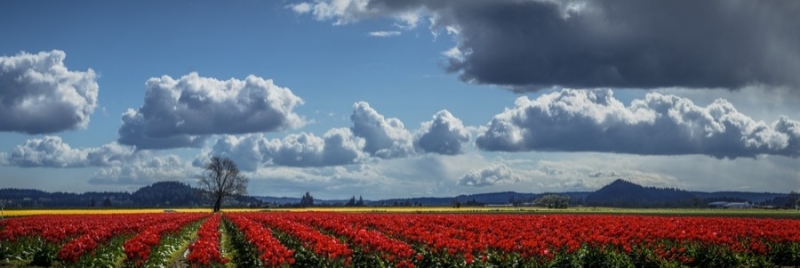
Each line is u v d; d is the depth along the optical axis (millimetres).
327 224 52562
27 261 37688
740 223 49625
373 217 64250
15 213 112750
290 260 28766
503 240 32719
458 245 31391
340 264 29703
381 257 30781
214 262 28844
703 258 33969
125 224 50625
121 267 31312
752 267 33125
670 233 38500
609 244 34719
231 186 147125
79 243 31953
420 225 51188
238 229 49812
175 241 46750
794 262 36469
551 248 32969
